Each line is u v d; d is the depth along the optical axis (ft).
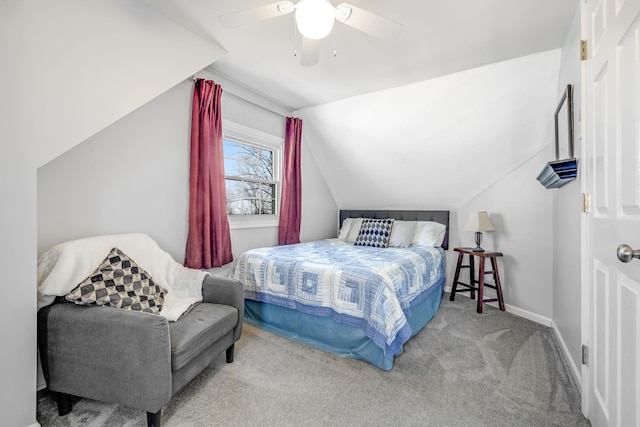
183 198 8.51
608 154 3.95
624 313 3.51
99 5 5.40
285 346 7.45
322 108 11.78
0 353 4.23
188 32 6.82
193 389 5.63
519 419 4.85
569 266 6.69
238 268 9.11
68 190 6.14
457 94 9.27
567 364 6.57
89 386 4.62
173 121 8.20
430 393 5.53
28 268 4.50
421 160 11.64
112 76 5.67
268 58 8.14
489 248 11.00
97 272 5.45
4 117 4.30
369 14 4.73
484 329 8.55
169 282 6.96
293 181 12.29
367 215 14.47
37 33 4.66
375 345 6.55
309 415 4.95
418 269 8.75
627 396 3.45
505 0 5.69
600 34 4.23
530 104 8.65
